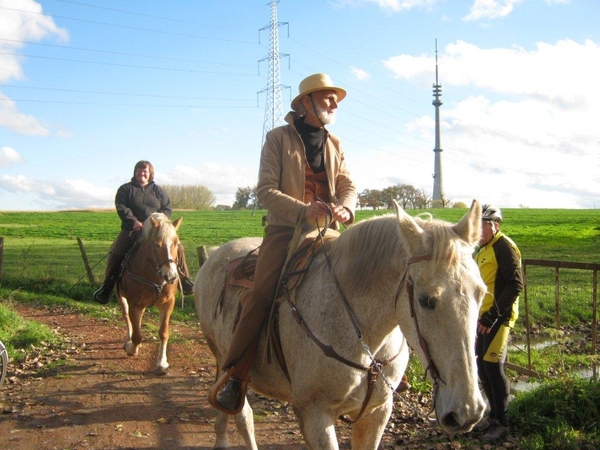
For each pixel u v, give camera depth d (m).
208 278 4.72
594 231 36.66
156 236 7.66
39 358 8.12
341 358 3.10
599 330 9.86
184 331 10.19
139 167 8.95
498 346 4.95
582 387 5.30
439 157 133.00
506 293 4.85
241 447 5.10
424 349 2.65
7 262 20.27
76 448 5.04
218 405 3.47
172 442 5.20
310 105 3.79
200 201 96.12
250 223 52.31
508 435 4.93
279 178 3.73
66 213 74.06
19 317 10.09
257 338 3.56
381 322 3.08
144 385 6.97
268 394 3.83
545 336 9.62
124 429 5.51
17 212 76.19
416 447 4.84
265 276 3.58
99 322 11.05
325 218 3.49
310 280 3.42
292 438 5.29
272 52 52.25
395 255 3.01
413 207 72.56
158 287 7.60
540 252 23.11
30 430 5.46
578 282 13.75
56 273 17.03
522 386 6.59
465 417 2.44
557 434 4.77
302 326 3.30
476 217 2.77
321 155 3.86
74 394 6.57
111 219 61.22
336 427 5.52
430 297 2.58
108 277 8.70
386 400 3.33
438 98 132.88
